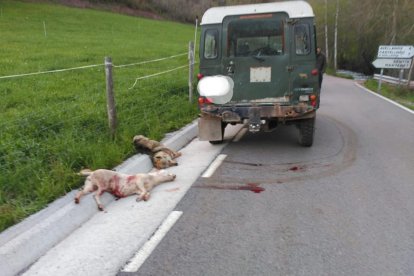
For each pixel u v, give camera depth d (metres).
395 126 10.38
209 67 7.61
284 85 7.39
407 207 5.06
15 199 4.71
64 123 7.55
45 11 39.56
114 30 36.84
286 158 7.22
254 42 7.44
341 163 6.93
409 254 3.94
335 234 4.35
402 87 19.11
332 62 44.19
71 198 4.93
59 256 3.91
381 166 6.77
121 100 9.95
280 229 4.47
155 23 49.44
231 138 8.80
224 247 4.09
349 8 40.00
